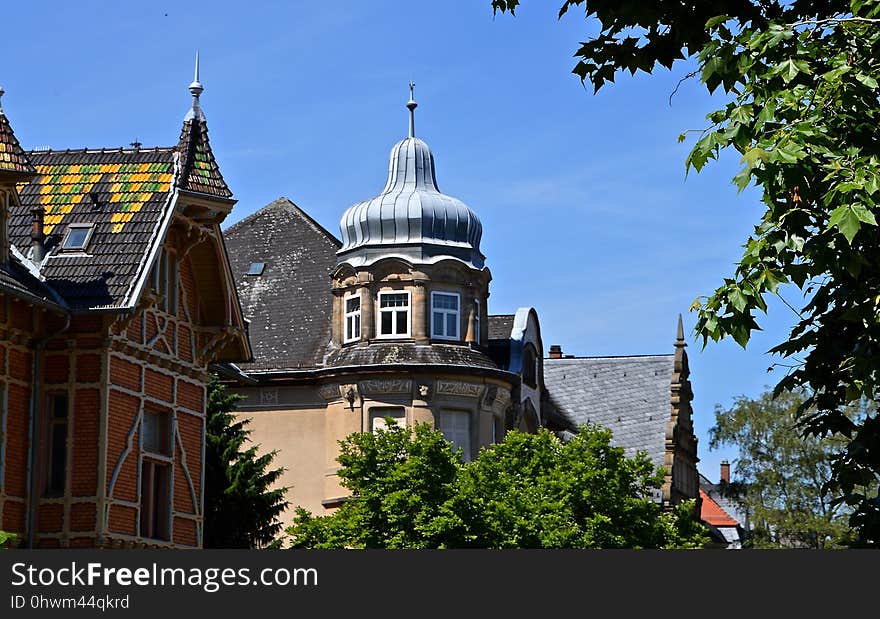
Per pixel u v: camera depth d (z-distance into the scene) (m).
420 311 82.00
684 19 25.78
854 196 23.73
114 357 51.41
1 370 49.03
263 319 87.06
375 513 63.91
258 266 90.12
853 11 25.39
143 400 53.25
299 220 92.38
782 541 120.69
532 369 90.88
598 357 124.88
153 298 52.53
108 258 52.12
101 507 50.09
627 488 73.69
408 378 81.00
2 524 48.66
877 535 27.88
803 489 117.94
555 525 68.38
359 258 83.38
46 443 50.88
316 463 82.56
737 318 24.91
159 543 53.53
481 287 83.94
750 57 24.86
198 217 56.00
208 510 68.94
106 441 50.53
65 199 54.75
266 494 70.06
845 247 24.42
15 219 54.06
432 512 63.03
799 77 25.03
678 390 118.06
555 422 97.25
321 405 83.19
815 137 24.22
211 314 58.12
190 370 56.84
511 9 26.69
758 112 24.72
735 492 120.94
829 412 28.33
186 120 56.62
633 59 26.31
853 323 26.98
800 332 27.47
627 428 117.38
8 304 49.16
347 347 83.19
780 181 23.92
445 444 64.88
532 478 73.19
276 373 83.44
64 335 50.88
